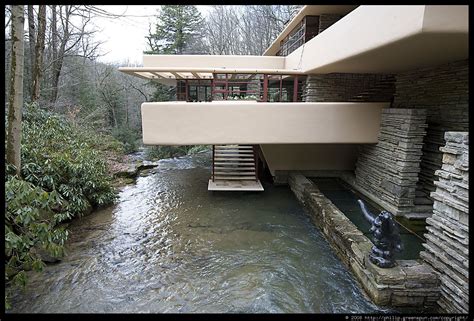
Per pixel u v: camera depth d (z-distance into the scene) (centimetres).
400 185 770
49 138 914
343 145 1159
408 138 751
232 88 1597
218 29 3055
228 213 888
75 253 658
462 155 430
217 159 1165
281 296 516
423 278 472
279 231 769
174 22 2420
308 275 577
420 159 807
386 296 479
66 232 555
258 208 930
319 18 1219
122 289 538
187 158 1795
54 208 745
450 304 448
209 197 1037
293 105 874
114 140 1578
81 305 495
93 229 780
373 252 514
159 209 923
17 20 624
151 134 861
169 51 2419
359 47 668
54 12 1413
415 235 697
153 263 621
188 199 1017
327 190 1052
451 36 503
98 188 930
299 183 988
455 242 446
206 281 560
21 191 473
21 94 657
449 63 745
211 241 715
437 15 476
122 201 996
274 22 2784
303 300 506
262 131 880
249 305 496
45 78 1611
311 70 1022
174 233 758
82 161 851
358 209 871
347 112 889
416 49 609
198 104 854
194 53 2666
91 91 1994
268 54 2159
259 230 775
